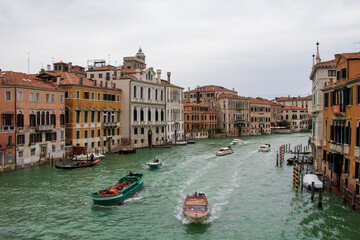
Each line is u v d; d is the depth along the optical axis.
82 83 49.03
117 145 57.75
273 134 114.69
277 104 130.75
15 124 37.00
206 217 21.33
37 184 30.55
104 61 74.69
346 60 23.98
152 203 25.05
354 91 22.55
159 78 70.62
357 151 21.98
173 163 43.47
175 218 21.84
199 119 93.31
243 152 56.47
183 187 29.88
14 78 38.97
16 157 37.28
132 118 59.31
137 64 83.06
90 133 50.53
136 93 60.62
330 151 27.28
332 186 27.67
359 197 22.00
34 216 22.14
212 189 29.11
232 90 118.44
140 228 20.20
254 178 33.69
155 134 67.62
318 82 36.00
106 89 54.25
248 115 107.56
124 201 25.41
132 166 40.72
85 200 25.69
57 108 43.75
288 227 20.20
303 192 27.67
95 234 19.36
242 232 19.58
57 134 43.69
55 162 42.16
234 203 24.92
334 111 25.91
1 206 24.08
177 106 77.50
